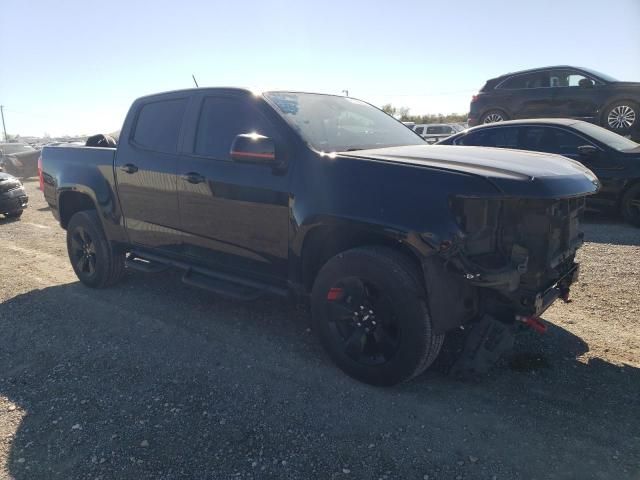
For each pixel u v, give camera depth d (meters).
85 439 2.82
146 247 4.80
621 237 7.07
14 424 2.99
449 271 2.86
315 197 3.32
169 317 4.55
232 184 3.80
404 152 3.45
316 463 2.58
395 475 2.48
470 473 2.47
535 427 2.81
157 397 3.23
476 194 2.77
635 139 11.31
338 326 3.40
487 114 13.35
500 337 3.07
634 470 2.45
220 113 4.05
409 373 3.06
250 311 4.64
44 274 6.10
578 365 3.47
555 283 3.24
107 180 4.96
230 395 3.23
